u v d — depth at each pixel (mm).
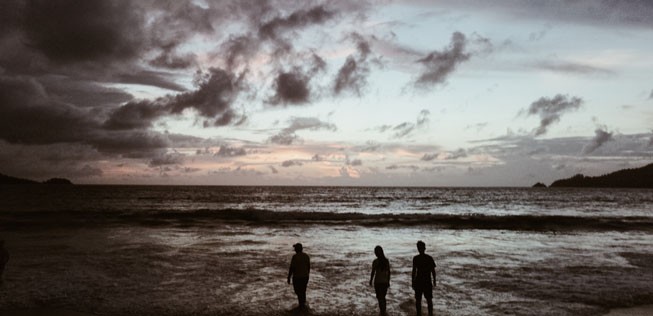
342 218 34844
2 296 10328
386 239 22578
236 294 10773
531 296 10633
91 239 21641
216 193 132500
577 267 14664
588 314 9078
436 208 60250
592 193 165750
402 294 10891
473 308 9500
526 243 21250
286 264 15047
